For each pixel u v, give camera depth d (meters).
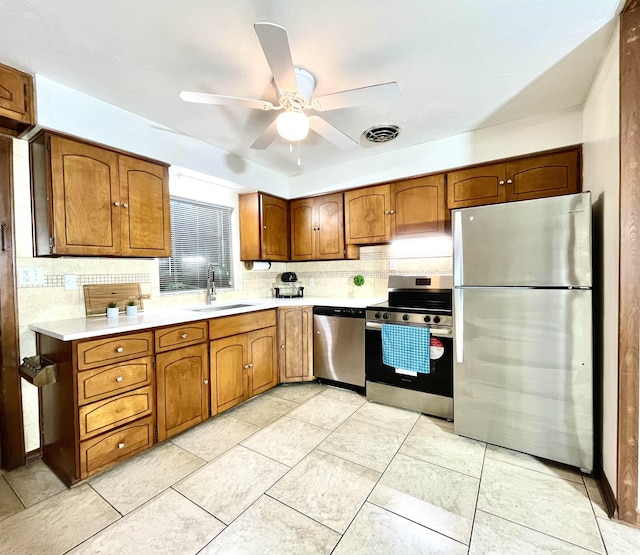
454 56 1.67
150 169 2.39
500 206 2.01
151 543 1.38
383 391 2.74
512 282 1.99
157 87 1.93
